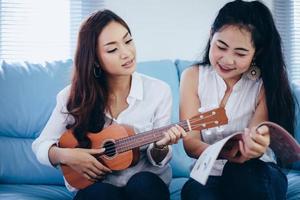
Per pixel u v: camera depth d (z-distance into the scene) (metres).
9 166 1.84
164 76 2.01
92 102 1.48
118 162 1.42
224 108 1.42
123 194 1.34
